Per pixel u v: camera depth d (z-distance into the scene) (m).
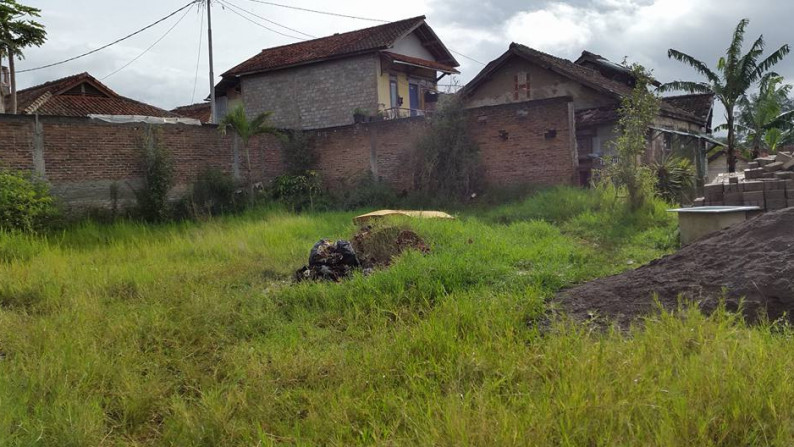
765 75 24.64
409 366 4.43
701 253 6.09
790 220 5.98
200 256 10.09
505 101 24.23
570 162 16.17
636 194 12.70
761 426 3.05
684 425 3.06
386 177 18.89
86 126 14.71
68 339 5.32
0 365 4.80
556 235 10.91
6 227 11.45
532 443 3.04
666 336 4.31
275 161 19.48
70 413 3.87
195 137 17.09
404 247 8.84
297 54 28.64
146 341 5.57
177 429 3.84
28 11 16.08
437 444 3.19
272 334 5.80
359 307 6.38
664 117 22.19
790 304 4.99
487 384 3.91
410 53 29.39
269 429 3.87
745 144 32.97
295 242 10.77
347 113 26.97
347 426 3.66
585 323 4.99
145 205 15.34
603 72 28.23
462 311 5.45
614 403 3.34
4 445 3.52
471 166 17.30
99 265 9.23
